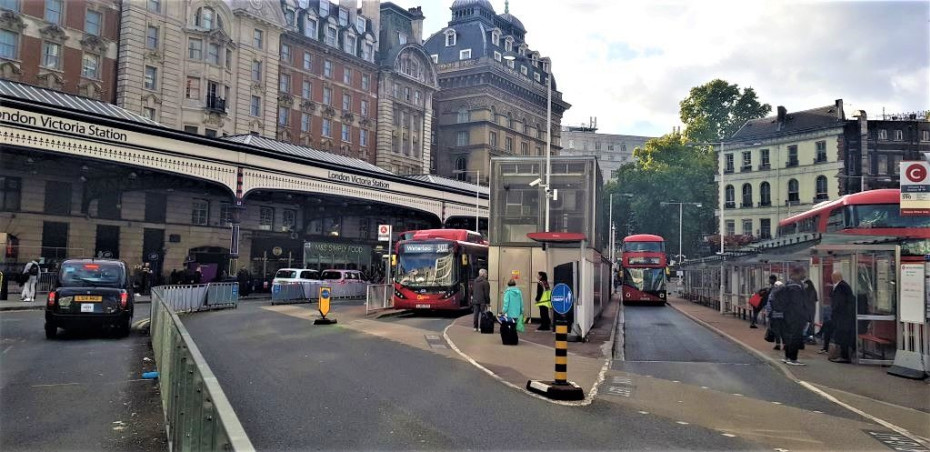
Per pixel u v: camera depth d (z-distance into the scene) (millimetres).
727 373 13039
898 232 20609
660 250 43031
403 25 73688
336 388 10172
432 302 26328
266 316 24000
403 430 7727
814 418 8914
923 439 7867
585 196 23672
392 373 11789
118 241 40906
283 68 55781
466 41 85000
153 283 40969
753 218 71375
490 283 23953
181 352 5691
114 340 15711
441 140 82750
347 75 62875
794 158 68438
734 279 30000
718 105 79312
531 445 7223
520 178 24234
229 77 48781
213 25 47906
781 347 16672
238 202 36906
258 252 47688
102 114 31688
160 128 32656
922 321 12258
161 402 9078
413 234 29375
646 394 10500
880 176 63562
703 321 26359
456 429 7844
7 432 7504
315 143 58656
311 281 35031
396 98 68750
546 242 20109
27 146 27578
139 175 35812
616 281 75688
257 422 7941
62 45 39719
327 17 61125
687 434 7887
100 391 9797
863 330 14148
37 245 36594
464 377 11602
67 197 38125
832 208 22578
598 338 18609
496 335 18672
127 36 42469
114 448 6957
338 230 58625
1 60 36812
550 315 20516
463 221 63094
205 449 3936
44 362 12289
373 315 25766
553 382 10500
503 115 83625
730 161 74062
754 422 8617
